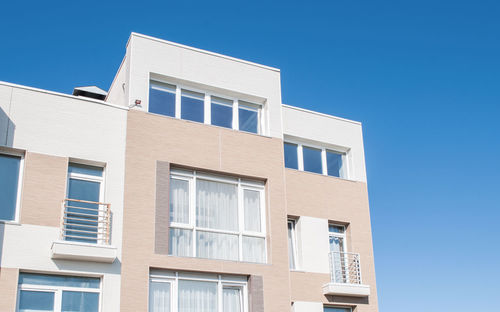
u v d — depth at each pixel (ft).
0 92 45.88
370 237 61.98
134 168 48.57
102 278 44.21
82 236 44.47
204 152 52.11
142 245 46.29
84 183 47.24
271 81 59.00
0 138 44.70
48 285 42.60
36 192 44.42
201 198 51.26
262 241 52.47
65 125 47.37
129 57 52.70
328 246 58.90
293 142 62.75
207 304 47.80
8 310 40.27
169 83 54.08
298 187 59.77
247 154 54.24
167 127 51.29
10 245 42.01
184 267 47.19
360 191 63.77
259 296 49.47
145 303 44.78
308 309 54.95
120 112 49.96
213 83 55.47
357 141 66.39
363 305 58.13
